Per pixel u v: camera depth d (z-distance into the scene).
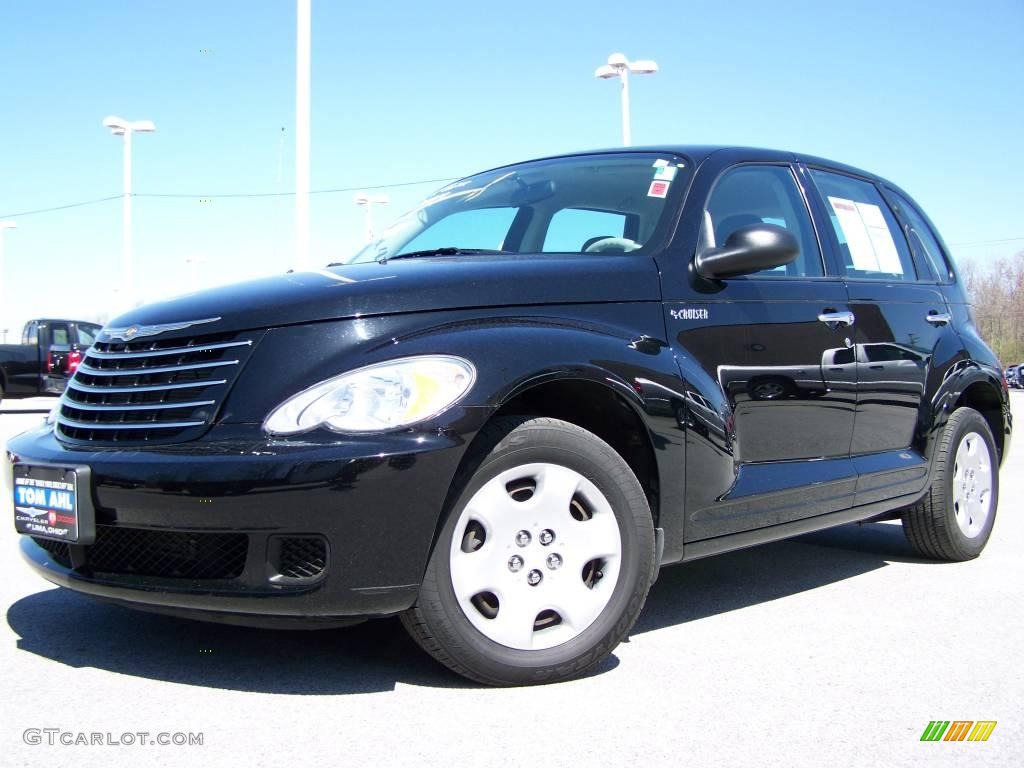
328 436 2.56
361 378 2.63
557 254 3.43
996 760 2.42
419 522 2.60
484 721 2.59
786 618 3.68
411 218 4.39
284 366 2.68
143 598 2.69
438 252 3.51
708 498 3.28
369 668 2.98
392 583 2.59
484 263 3.09
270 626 2.64
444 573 2.68
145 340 2.91
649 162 3.93
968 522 4.78
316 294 2.79
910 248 4.89
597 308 3.13
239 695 2.75
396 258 3.50
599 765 2.34
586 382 2.97
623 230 3.61
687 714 2.68
